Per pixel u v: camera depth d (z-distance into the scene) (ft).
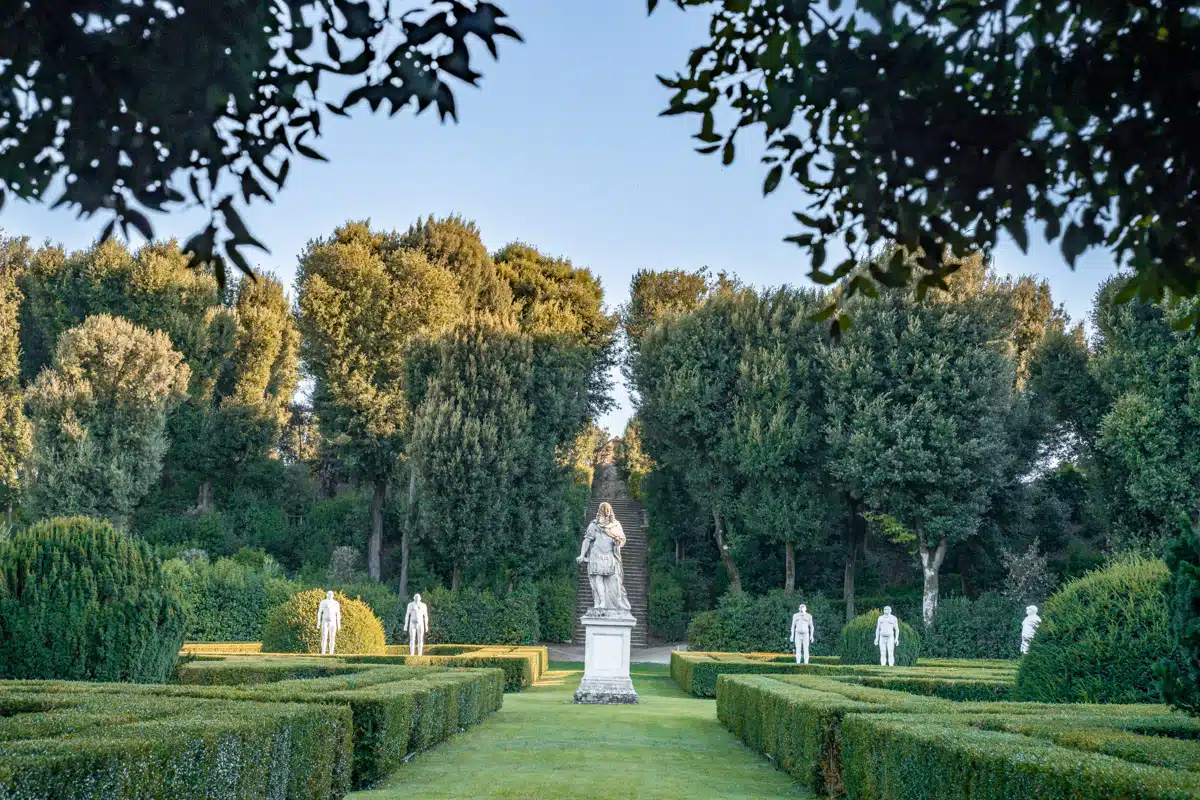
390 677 43.57
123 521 119.44
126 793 15.99
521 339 117.50
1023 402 114.32
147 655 44.62
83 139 12.01
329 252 130.62
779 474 107.86
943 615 100.42
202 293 145.07
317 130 12.91
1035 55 11.98
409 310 131.23
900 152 12.09
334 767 27.81
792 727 33.96
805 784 31.94
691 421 113.70
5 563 43.11
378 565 128.47
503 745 40.55
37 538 44.04
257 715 22.90
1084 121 11.98
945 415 101.55
